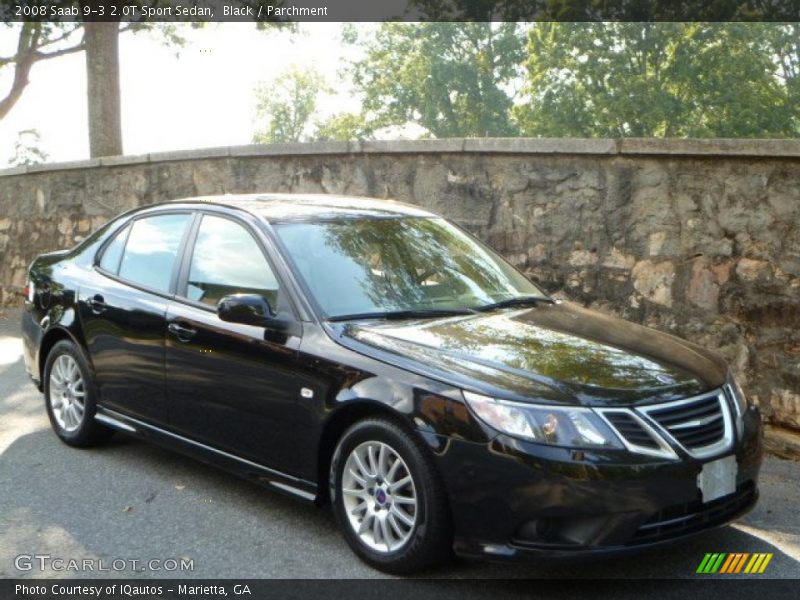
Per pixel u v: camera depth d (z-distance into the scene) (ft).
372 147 30.09
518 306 18.07
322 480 15.90
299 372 15.88
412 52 177.47
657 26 118.83
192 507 17.92
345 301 16.74
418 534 14.25
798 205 22.29
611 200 25.20
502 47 166.61
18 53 74.74
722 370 16.02
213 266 18.48
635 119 118.11
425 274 18.11
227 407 17.28
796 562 15.66
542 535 13.52
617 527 13.38
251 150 33.94
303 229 18.11
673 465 13.74
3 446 21.94
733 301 23.31
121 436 22.66
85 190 41.83
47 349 22.45
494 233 27.50
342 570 15.07
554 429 13.43
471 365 14.52
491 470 13.52
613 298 25.29
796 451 21.91
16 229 45.83
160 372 18.74
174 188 37.70
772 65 121.19
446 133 170.30
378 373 14.85
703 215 23.71
